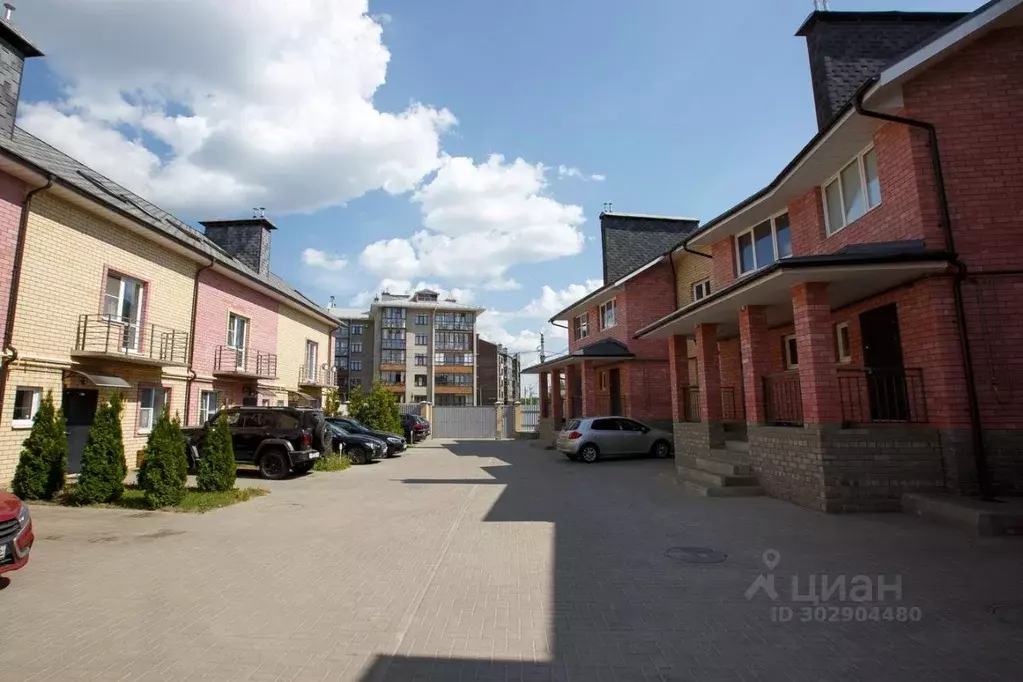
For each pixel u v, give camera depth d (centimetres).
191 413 1587
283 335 2261
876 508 764
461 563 576
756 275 847
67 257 1145
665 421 2030
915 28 1102
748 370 1015
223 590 493
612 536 685
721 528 710
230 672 340
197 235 1902
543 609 444
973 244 764
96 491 898
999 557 546
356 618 427
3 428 998
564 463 1636
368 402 2522
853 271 761
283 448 1288
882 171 869
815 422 794
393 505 925
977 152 782
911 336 809
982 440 731
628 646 375
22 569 554
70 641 384
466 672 340
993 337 745
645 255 2395
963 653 354
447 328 7100
